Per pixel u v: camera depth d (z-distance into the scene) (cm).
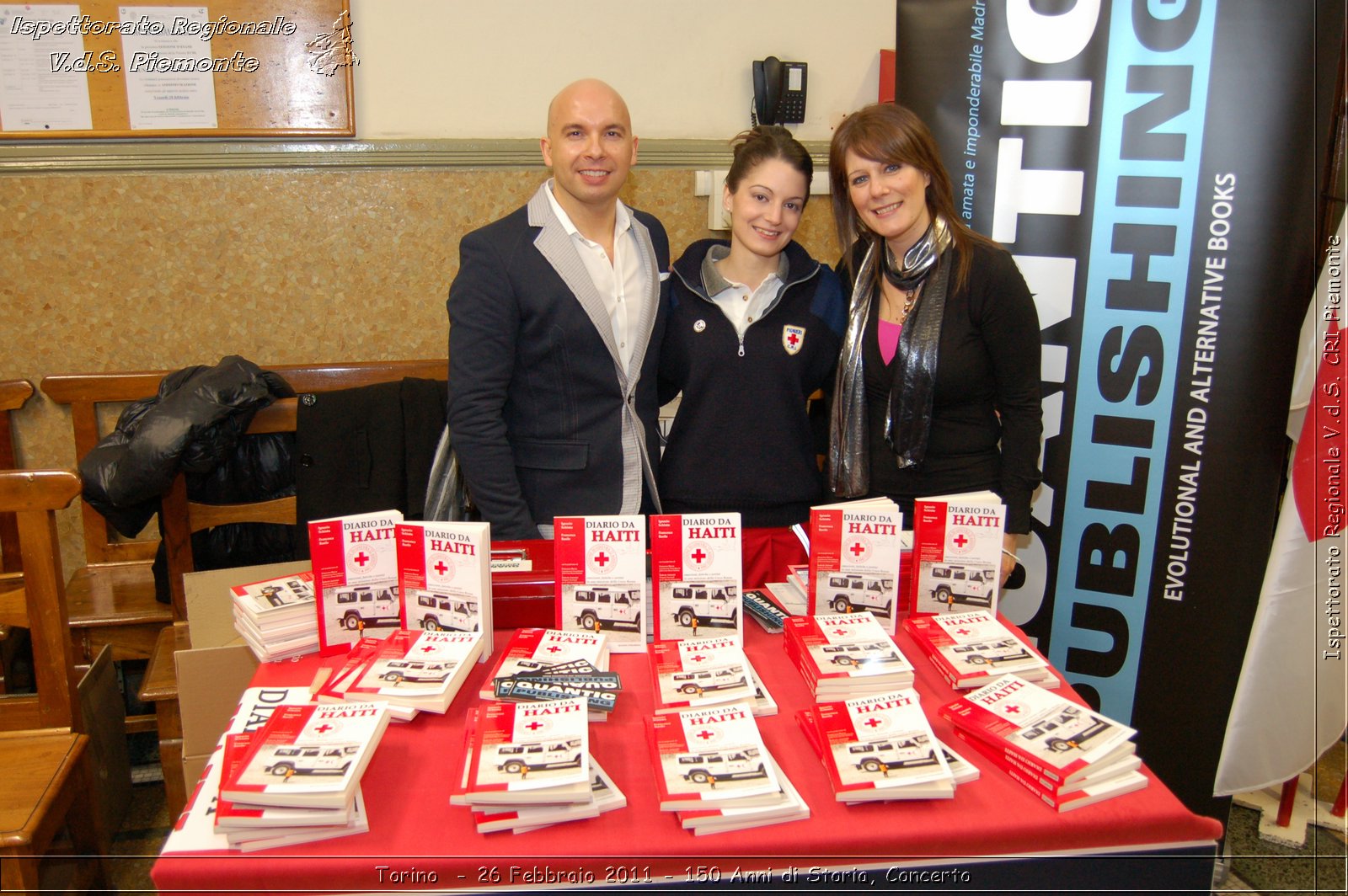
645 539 136
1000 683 124
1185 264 191
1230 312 189
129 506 200
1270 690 196
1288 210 183
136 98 236
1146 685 206
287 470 222
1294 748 198
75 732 171
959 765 111
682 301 185
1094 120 193
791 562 176
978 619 141
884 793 105
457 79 251
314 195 250
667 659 129
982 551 143
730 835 100
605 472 177
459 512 190
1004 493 177
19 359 246
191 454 197
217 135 241
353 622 136
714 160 269
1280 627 193
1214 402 193
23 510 163
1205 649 201
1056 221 199
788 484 184
